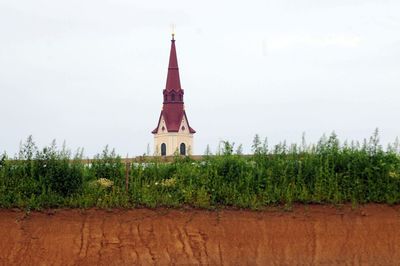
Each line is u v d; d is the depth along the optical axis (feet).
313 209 100.42
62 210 98.43
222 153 111.04
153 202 99.91
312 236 96.07
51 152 105.91
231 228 96.68
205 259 92.79
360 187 102.94
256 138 158.92
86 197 100.01
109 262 91.71
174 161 110.93
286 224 97.50
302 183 104.32
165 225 96.68
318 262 93.25
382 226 97.66
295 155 109.09
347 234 96.53
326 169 104.99
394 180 103.91
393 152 108.58
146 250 93.25
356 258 93.76
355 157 106.73
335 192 102.32
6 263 90.27
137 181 104.68
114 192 101.60
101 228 95.66
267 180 104.06
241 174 104.99
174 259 92.53
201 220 97.76
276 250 94.27
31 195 100.01
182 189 102.68
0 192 99.35
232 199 101.04
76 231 95.09
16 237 93.66
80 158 108.47
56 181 101.24
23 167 103.40
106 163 108.27
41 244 92.94
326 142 110.73
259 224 97.35
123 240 94.32
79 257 91.91
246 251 93.97
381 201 102.12
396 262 93.50
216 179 104.22
